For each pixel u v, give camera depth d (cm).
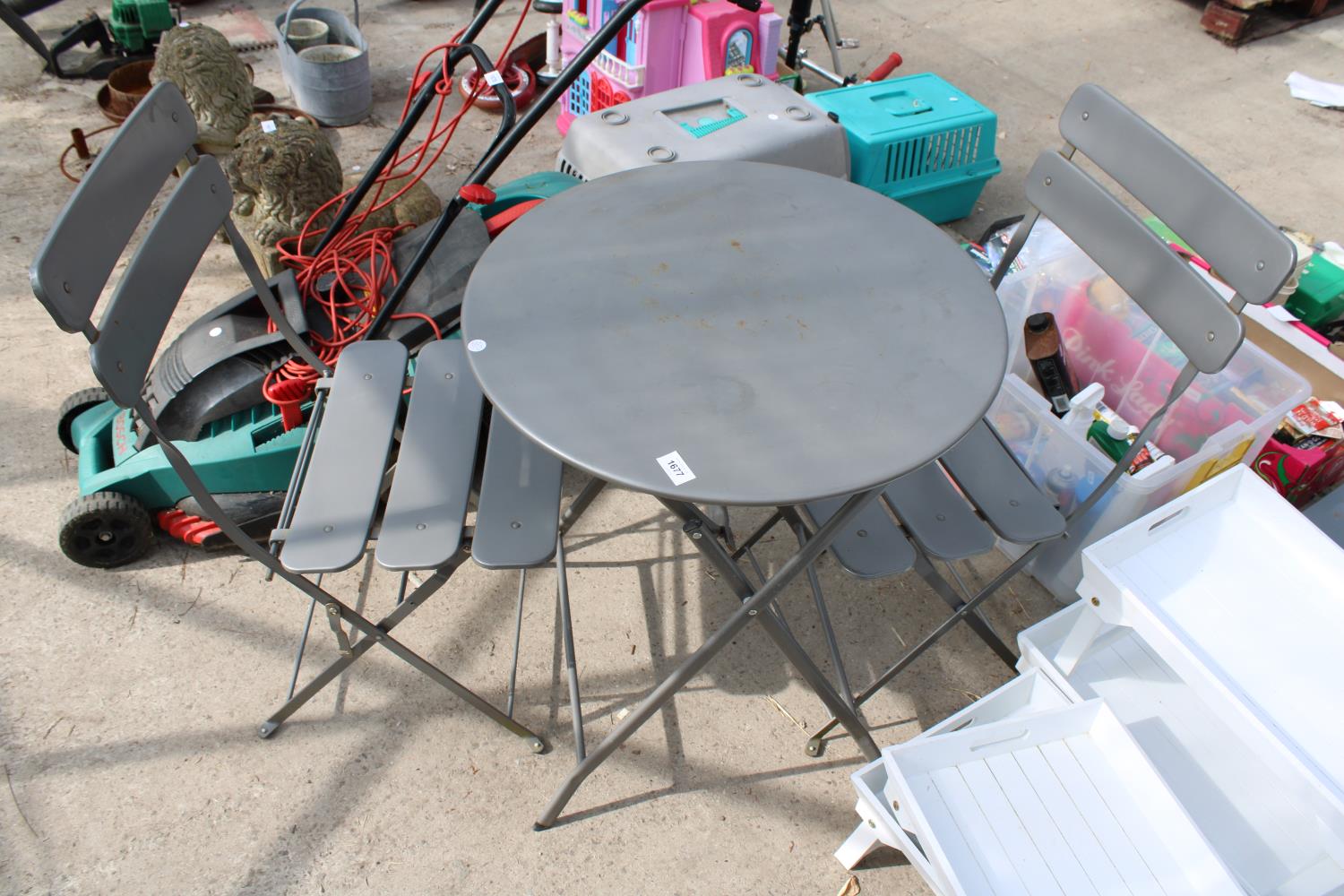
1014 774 162
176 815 182
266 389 208
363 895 173
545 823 183
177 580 224
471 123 393
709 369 146
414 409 185
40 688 201
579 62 207
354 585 226
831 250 172
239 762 191
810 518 171
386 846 180
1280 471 235
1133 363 241
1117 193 378
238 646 211
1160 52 470
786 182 189
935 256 171
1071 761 164
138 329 143
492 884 176
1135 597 158
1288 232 290
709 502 127
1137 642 198
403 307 231
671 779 192
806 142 277
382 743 196
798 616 224
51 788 185
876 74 345
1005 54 461
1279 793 172
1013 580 236
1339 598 165
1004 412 228
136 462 213
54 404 262
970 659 218
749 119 279
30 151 357
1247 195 370
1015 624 226
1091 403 216
